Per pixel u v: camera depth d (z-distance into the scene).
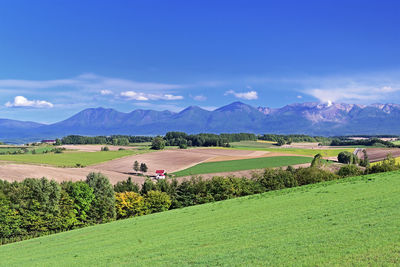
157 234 35.16
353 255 17.45
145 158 165.50
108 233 41.97
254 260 19.39
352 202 33.34
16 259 34.62
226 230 30.77
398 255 16.48
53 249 37.22
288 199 44.38
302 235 23.52
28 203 60.66
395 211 25.84
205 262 20.83
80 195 64.44
